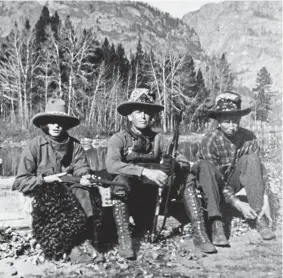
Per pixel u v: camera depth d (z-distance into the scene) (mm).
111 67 69812
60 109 4633
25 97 51375
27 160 4492
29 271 3922
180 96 63250
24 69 55062
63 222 4086
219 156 4988
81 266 4023
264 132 15953
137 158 4691
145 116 4672
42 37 67062
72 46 55156
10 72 53750
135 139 4723
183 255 4289
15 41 52844
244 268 3943
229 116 4898
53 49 57688
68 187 4301
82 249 4141
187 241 4703
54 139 4617
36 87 58344
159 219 5012
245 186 4832
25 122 48062
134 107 4684
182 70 70312
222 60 74062
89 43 57750
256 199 4758
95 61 66250
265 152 11703
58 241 4102
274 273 3801
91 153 26969
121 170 4449
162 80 67125
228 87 69062
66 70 57406
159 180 4387
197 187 4801
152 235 4621
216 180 4750
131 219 5219
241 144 5023
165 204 4727
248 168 4820
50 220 4105
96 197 4359
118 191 4352
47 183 4281
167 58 68312
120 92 61656
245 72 179375
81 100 56625
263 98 50156
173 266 4027
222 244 4480
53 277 3783
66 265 4047
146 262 4137
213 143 4984
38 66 54906
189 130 54562
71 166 4609
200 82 72688
